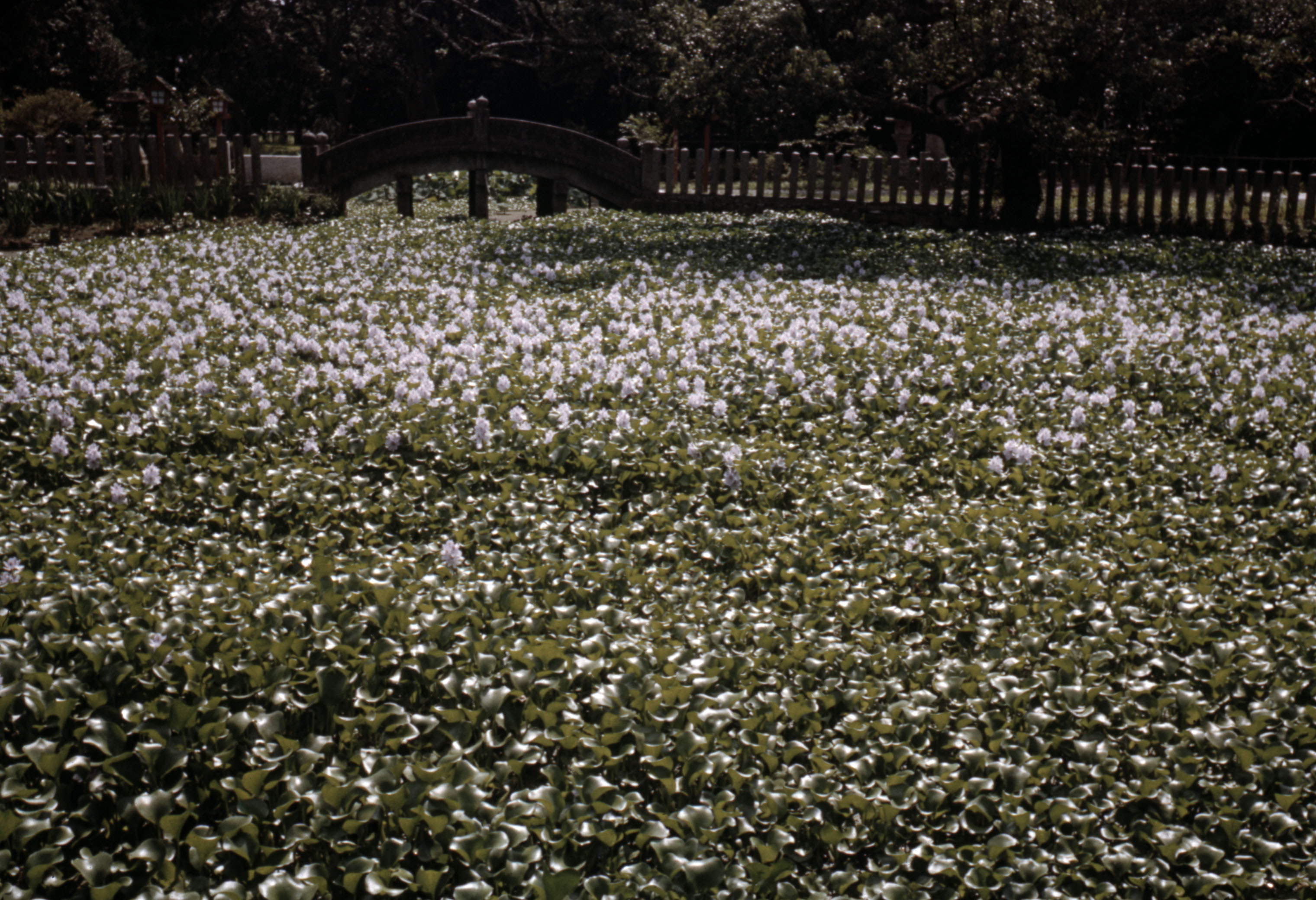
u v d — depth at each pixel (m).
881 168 22.17
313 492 6.39
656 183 23.48
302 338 9.61
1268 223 20.14
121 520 5.93
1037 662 4.80
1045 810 3.79
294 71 59.03
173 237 16.92
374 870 3.31
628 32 38.06
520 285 13.69
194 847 3.33
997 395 8.81
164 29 48.06
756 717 4.16
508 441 7.29
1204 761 4.14
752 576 5.53
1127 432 7.98
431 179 33.03
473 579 5.27
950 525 6.16
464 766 3.74
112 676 4.11
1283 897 3.58
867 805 3.75
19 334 9.55
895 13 21.77
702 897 3.33
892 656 4.75
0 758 3.79
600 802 3.62
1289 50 22.22
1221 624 5.20
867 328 11.01
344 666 4.33
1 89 36.97
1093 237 19.59
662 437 7.37
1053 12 19.23
